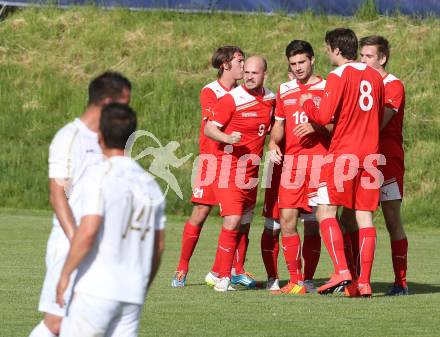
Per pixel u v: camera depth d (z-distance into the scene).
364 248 29.95
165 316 26.72
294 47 31.72
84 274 16.83
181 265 33.44
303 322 25.92
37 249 43.88
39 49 84.25
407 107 72.62
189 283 34.38
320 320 26.25
